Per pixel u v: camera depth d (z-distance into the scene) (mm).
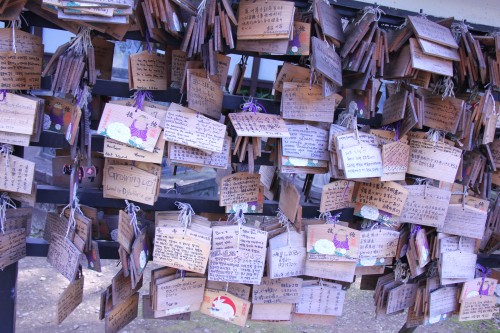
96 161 1433
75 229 1333
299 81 1355
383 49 1340
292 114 1356
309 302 1575
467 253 1638
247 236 1411
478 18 1523
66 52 1204
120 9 1076
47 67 1186
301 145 1389
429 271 1715
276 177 1618
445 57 1345
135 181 1328
